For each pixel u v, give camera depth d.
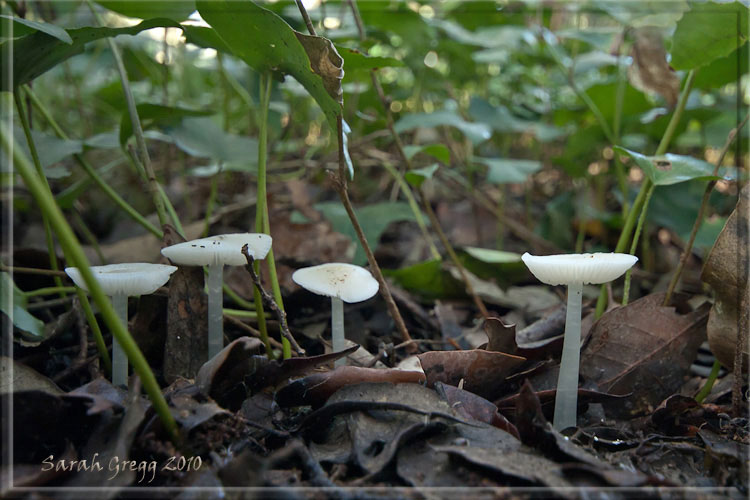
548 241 0.37
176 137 0.25
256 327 0.23
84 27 0.18
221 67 0.32
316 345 0.23
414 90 0.40
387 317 0.25
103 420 0.16
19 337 0.20
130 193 0.36
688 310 0.21
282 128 0.42
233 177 0.36
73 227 0.34
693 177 0.19
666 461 0.17
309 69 0.17
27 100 0.25
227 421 0.16
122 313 0.18
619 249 0.21
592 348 0.20
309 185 0.37
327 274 0.19
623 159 0.21
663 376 0.19
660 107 0.33
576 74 0.39
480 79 0.43
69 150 0.23
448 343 0.23
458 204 0.42
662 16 0.25
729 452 0.16
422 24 0.31
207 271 0.20
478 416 0.17
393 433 0.16
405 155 0.24
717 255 0.18
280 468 0.16
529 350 0.19
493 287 0.29
